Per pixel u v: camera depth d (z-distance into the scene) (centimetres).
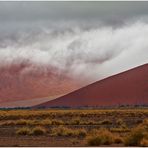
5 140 5212
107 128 6838
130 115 10756
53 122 7981
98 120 9062
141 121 8094
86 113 12262
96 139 4606
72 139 5241
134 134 4562
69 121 8481
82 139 5222
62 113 12569
